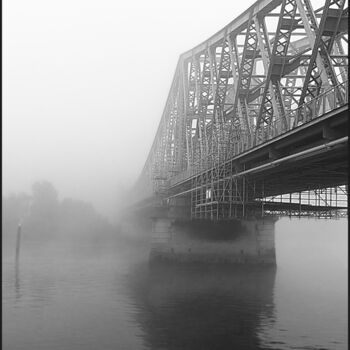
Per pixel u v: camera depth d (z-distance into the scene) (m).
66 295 40.22
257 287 45.53
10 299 38.41
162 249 61.81
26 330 29.47
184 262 60.97
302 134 26.80
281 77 35.19
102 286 44.91
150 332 29.11
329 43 28.58
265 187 43.44
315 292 42.97
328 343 27.39
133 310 35.06
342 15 27.84
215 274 53.62
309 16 32.34
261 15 40.38
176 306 36.78
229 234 61.28
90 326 30.50
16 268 57.41
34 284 45.69
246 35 42.03
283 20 34.34
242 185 41.47
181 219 62.59
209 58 57.22
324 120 23.75
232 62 46.69
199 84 62.00
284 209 46.34
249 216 43.28
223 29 51.03
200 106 58.78
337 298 40.34
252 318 33.03
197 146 57.41
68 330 29.53
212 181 41.94
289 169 33.28
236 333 29.28
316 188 43.06
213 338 28.44
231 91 62.00
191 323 31.88
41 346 26.38
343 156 27.05
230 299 39.75
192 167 53.91
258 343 27.33
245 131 42.09
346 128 23.64
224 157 42.19
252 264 60.00
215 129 50.00
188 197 63.31
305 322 32.22
